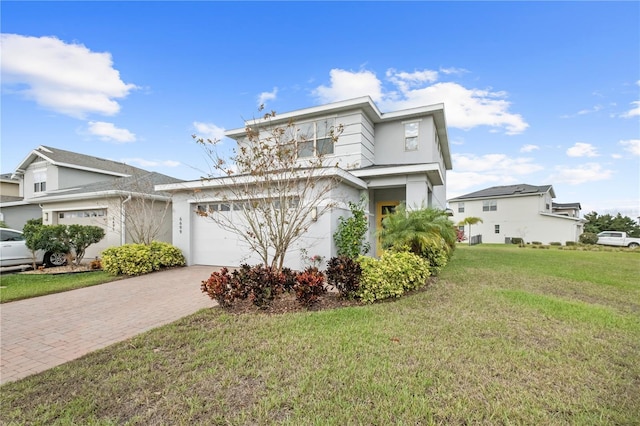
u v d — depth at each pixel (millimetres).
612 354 3732
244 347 3879
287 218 7812
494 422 2488
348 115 11766
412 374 3201
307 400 2762
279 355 3635
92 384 3107
